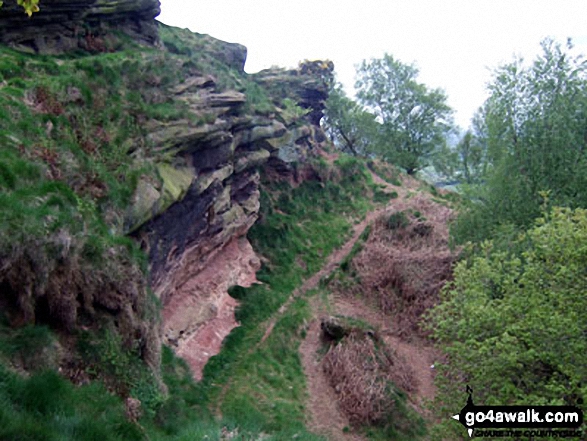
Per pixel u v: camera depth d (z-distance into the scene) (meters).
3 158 9.10
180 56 21.45
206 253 20.45
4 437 5.54
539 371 10.54
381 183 40.31
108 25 18.41
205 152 18.92
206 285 19.66
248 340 18.39
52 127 11.56
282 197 31.39
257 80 40.16
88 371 8.57
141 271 10.99
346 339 18.27
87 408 7.57
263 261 24.92
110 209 11.70
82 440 6.74
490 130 21.66
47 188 9.41
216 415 13.55
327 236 30.00
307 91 41.44
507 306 10.42
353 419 14.97
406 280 22.81
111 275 9.73
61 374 7.91
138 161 14.02
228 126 20.19
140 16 20.06
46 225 8.41
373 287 23.66
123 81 15.83
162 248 15.59
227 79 25.45
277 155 30.45
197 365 15.90
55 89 12.49
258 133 24.41
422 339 20.61
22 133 10.51
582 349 9.41
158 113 16.16
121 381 9.28
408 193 38.25
